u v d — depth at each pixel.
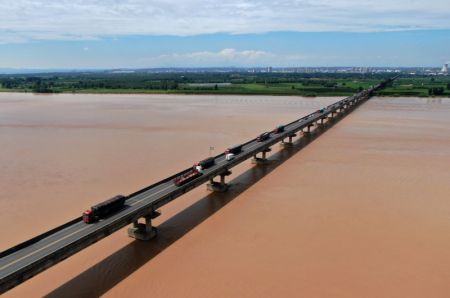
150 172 52.12
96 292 26.30
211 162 46.69
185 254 31.09
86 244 27.81
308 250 31.41
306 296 25.58
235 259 30.17
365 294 25.78
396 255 30.67
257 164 59.41
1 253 24.80
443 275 27.97
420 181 49.25
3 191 44.56
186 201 43.00
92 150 65.69
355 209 39.91
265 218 37.88
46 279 27.83
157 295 25.89
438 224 36.31
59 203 40.94
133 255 31.06
